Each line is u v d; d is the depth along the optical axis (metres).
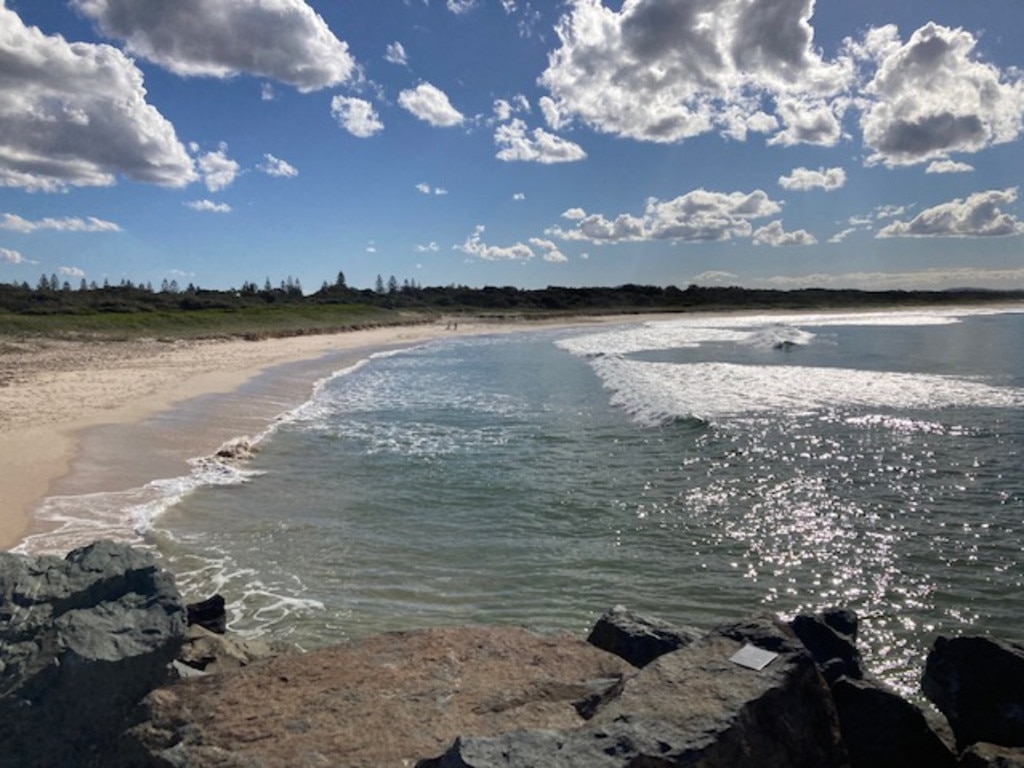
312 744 4.11
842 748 4.25
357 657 5.17
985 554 9.70
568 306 130.88
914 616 7.95
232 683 4.76
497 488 12.72
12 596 5.11
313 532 10.21
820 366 32.72
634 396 22.81
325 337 57.66
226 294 94.69
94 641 4.73
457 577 8.80
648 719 3.82
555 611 7.93
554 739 3.68
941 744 4.63
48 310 56.19
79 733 4.51
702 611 8.04
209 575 8.61
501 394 24.66
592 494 12.41
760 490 12.77
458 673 4.97
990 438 16.69
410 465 14.30
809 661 4.36
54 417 17.39
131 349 38.56
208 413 19.36
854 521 11.13
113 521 10.16
